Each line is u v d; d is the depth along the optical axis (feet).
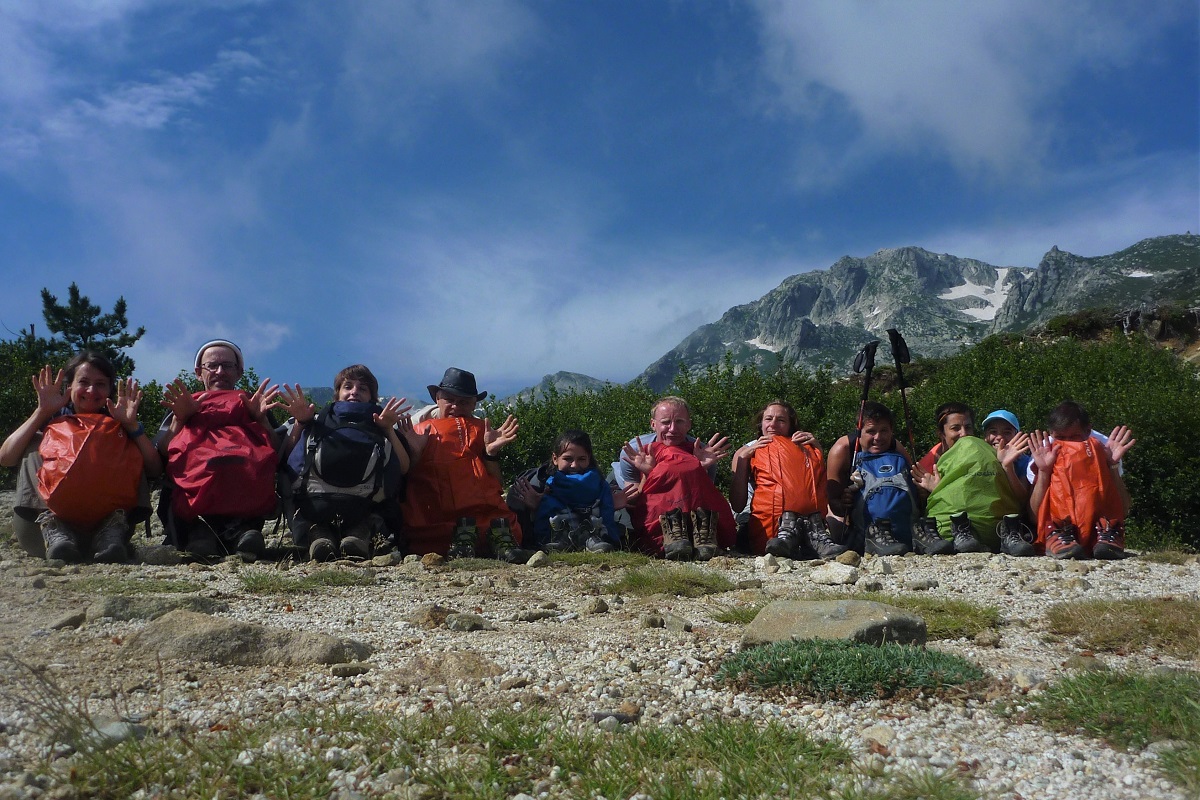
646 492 28.76
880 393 59.57
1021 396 55.77
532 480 29.78
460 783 8.62
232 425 24.49
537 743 9.71
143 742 9.21
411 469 26.89
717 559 26.18
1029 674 12.83
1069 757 9.93
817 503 28.14
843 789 8.64
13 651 12.71
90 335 104.88
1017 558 26.53
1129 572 23.72
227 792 8.35
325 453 24.35
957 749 10.12
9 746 9.20
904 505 28.40
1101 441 28.22
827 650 12.92
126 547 22.61
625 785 8.73
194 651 12.73
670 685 12.58
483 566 24.03
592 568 24.52
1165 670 12.66
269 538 29.17
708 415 52.60
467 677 12.39
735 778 8.78
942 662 12.79
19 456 23.50
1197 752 9.33
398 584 20.75
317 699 11.22
